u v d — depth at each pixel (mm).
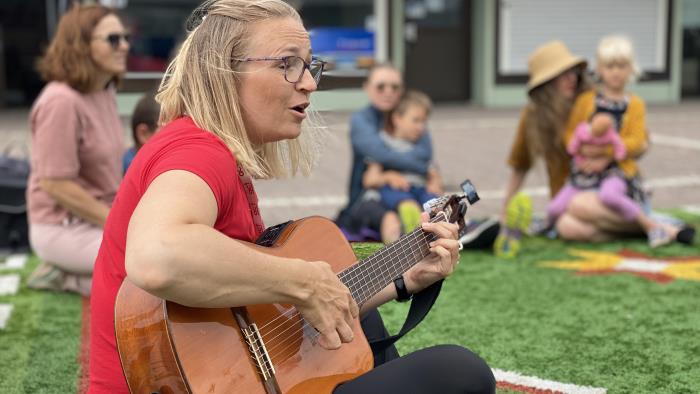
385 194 5035
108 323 1914
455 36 15133
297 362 1947
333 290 1855
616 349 3396
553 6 14992
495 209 6605
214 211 1747
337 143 10680
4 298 4242
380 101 5242
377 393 1908
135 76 4723
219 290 1676
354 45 13945
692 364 3211
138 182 1810
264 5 1938
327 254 2154
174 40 13000
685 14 16000
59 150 3943
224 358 1810
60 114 3928
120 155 4184
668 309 3912
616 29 15305
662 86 15656
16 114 13617
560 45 5410
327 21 13844
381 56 14180
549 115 5312
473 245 5117
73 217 4219
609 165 5312
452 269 2369
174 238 1613
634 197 5289
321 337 1975
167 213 1645
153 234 1617
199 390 1758
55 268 4352
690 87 16344
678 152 9398
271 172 2168
